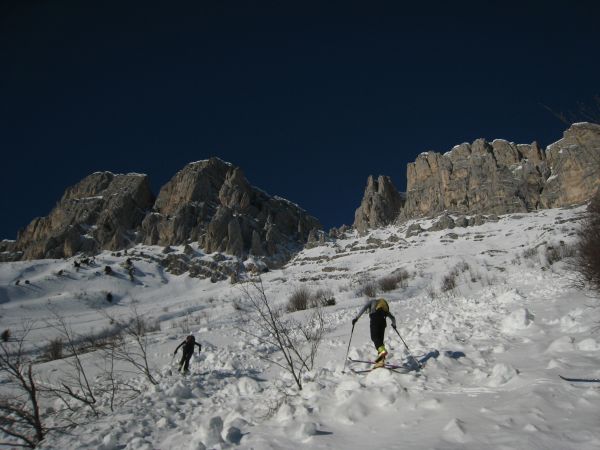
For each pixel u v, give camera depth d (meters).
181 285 87.00
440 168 126.06
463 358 5.94
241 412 5.61
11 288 72.44
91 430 6.56
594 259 9.62
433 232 98.12
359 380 5.55
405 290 36.81
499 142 120.62
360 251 98.44
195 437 4.58
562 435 3.09
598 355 5.18
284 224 138.62
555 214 89.88
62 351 16.42
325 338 11.98
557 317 8.13
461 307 13.05
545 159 111.38
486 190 109.69
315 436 3.99
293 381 7.09
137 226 126.06
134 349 14.97
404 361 6.32
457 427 3.48
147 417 6.77
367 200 140.62
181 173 140.00
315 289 53.16
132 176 141.00
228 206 129.75
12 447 7.45
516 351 6.12
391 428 3.92
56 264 95.06
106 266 86.12
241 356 11.86
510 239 76.62
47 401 10.59
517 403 3.85
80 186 153.88
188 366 11.49
